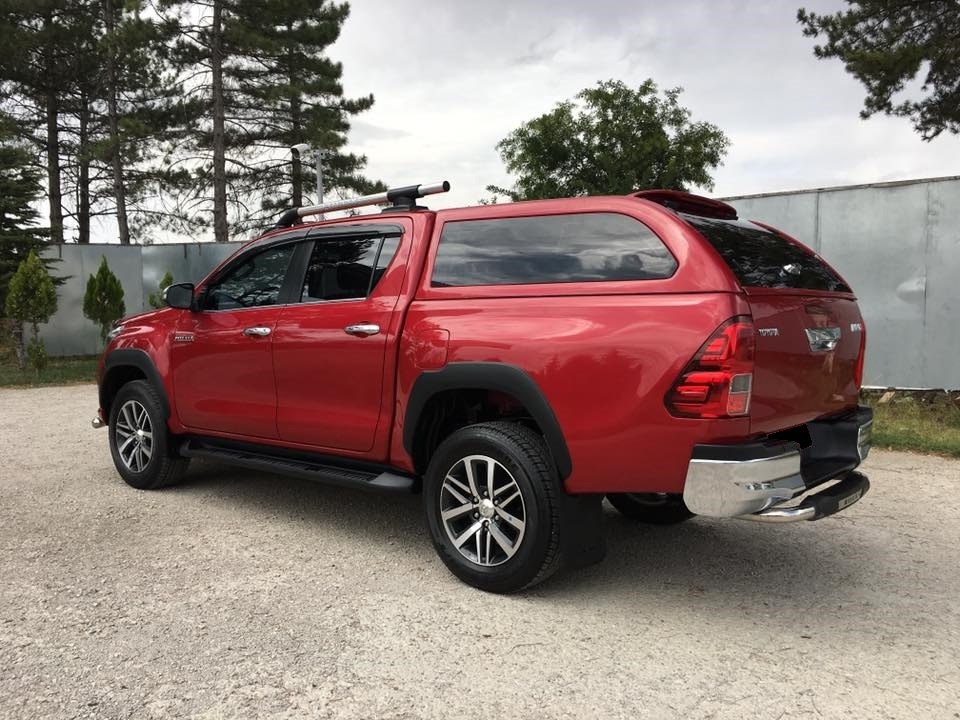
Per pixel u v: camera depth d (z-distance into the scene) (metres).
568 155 22.19
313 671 2.91
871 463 6.54
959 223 8.76
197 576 3.87
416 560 4.13
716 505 3.04
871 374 9.47
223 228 27.45
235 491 5.57
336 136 27.56
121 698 2.71
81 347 18.59
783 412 3.30
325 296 4.48
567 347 3.37
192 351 5.12
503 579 3.57
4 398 11.42
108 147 26.33
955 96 15.76
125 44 24.64
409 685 2.81
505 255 3.76
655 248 3.31
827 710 2.65
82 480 5.92
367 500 5.33
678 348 3.10
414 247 4.10
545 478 3.46
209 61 26.39
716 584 3.81
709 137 21.70
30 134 29.92
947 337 8.91
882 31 15.69
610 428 3.26
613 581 3.85
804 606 3.55
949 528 4.73
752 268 3.35
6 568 3.97
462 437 3.68
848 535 4.61
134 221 32.22
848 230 9.49
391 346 4.00
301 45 27.64
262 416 4.70
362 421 4.17
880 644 3.15
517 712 2.63
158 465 5.43
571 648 3.11
